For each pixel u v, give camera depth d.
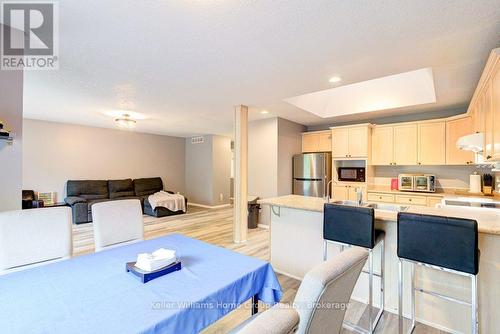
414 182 4.09
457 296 1.88
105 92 3.27
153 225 5.20
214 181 7.55
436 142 3.96
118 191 6.36
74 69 2.50
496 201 2.85
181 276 1.30
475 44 1.95
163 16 1.62
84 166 6.02
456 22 1.66
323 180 4.82
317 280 0.79
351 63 2.34
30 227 1.62
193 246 1.79
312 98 4.35
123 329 0.87
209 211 6.89
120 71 2.55
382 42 1.94
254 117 4.87
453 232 1.54
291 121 5.22
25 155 5.18
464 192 3.88
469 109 3.28
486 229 1.55
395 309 2.15
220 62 2.32
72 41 1.95
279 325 0.58
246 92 3.25
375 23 1.69
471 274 1.50
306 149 5.49
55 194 5.55
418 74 3.47
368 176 4.49
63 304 1.03
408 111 4.30
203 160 7.77
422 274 2.02
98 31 1.80
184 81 2.84
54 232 1.71
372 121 4.94
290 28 1.76
